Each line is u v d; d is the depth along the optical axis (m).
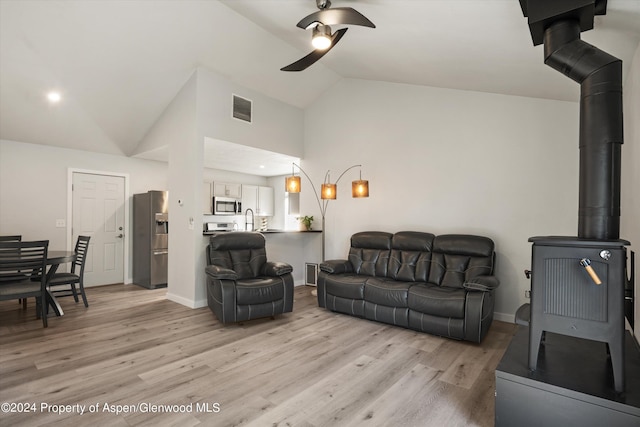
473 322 3.05
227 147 4.90
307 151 5.76
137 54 3.88
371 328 3.56
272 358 2.77
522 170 3.77
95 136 5.00
